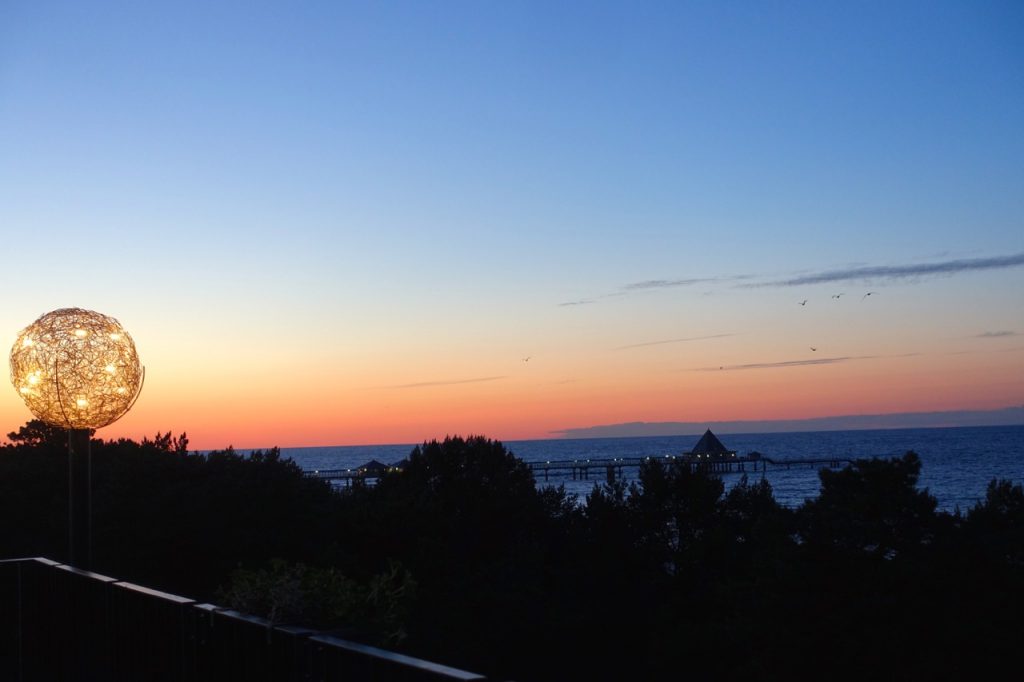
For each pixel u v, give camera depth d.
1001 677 21.94
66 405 10.48
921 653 22.38
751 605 26.22
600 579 37.22
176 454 32.78
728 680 31.08
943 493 84.00
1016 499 26.52
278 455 33.59
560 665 33.97
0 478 28.30
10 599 9.27
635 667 34.53
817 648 23.61
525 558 33.75
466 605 30.86
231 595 7.11
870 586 23.22
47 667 8.58
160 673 6.54
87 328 10.77
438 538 33.69
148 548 27.75
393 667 4.20
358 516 33.03
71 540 10.61
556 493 40.94
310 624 7.07
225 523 29.06
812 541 24.44
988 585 22.84
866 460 25.97
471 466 39.53
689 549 37.44
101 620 7.55
